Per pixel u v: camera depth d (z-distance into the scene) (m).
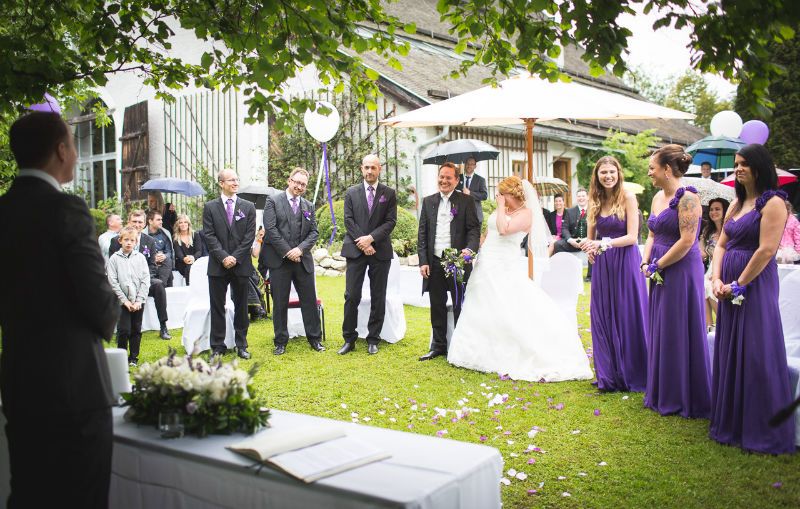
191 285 7.02
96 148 19.55
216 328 6.60
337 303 9.64
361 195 6.68
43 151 2.24
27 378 2.12
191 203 15.80
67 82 4.05
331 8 3.68
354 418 4.54
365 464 2.07
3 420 2.58
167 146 17.06
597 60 3.00
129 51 3.97
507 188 5.89
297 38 3.53
